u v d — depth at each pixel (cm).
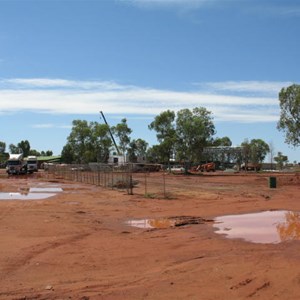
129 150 12219
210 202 2647
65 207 2420
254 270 915
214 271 924
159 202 2705
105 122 11869
